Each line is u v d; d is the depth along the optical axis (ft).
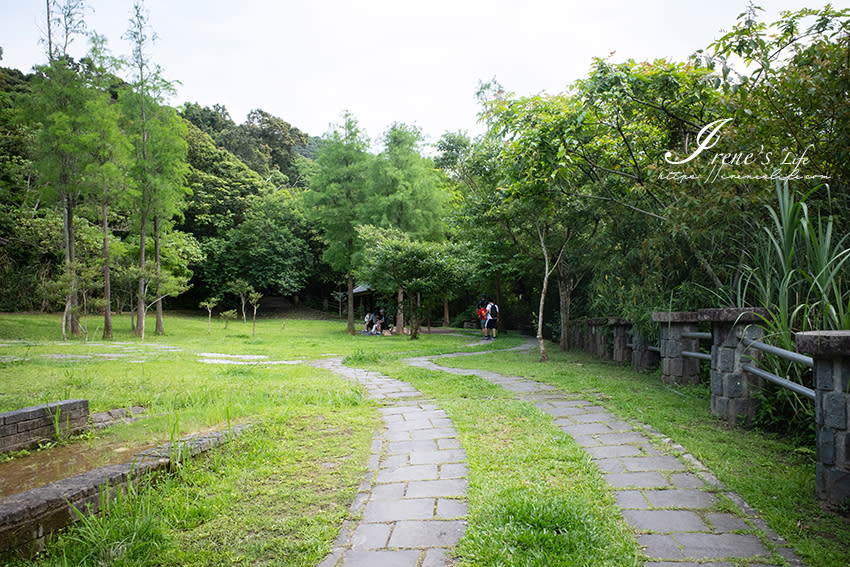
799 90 15.33
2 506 7.53
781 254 13.79
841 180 15.81
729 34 17.84
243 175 124.16
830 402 8.84
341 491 10.00
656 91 20.40
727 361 14.57
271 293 139.85
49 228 65.51
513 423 14.71
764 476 10.17
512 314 78.43
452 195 75.92
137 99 60.34
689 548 7.46
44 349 39.19
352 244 75.05
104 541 7.69
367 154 76.89
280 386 21.45
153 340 55.98
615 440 12.96
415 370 27.68
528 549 7.30
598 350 34.83
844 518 8.32
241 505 9.42
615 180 27.20
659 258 23.63
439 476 10.77
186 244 80.84
